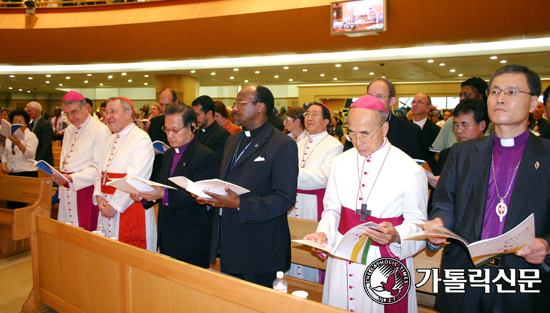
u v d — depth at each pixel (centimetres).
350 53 1412
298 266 385
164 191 291
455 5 1016
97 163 404
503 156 181
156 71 1733
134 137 361
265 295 175
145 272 237
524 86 170
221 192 236
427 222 167
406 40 1173
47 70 1842
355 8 1076
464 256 181
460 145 197
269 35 1263
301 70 1655
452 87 1891
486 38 1097
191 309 211
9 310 362
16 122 647
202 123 437
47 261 333
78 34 1424
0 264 488
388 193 206
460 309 180
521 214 166
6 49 1524
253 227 254
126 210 350
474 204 180
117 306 260
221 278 192
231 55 1408
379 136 209
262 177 256
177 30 1331
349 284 210
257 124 268
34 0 1491
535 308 167
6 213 494
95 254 278
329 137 394
